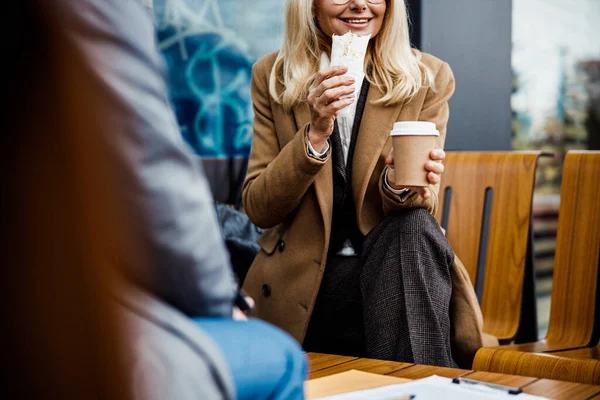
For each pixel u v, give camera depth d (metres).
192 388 0.66
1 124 0.58
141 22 0.66
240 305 0.98
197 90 3.64
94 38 0.61
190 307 0.73
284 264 2.41
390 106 2.40
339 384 1.34
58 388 0.59
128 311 0.64
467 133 3.71
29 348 0.59
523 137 4.49
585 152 2.37
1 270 0.59
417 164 1.99
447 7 3.58
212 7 3.70
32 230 0.58
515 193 2.62
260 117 2.59
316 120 2.21
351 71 2.15
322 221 2.37
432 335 2.00
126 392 0.61
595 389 1.34
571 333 2.30
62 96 0.58
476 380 1.37
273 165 2.32
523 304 2.73
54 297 0.58
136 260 0.64
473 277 2.69
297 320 2.35
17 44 0.58
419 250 2.06
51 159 0.58
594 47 4.87
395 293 2.04
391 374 1.49
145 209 0.64
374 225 2.38
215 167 3.66
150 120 0.64
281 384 0.81
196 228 0.69
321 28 2.51
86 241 0.58
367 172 2.34
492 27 3.78
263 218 2.40
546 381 1.40
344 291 2.34
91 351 0.58
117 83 0.62
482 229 2.70
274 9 3.96
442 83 2.49
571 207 2.37
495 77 3.81
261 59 2.65
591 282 2.29
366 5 2.37
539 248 4.60
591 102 4.86
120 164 0.62
